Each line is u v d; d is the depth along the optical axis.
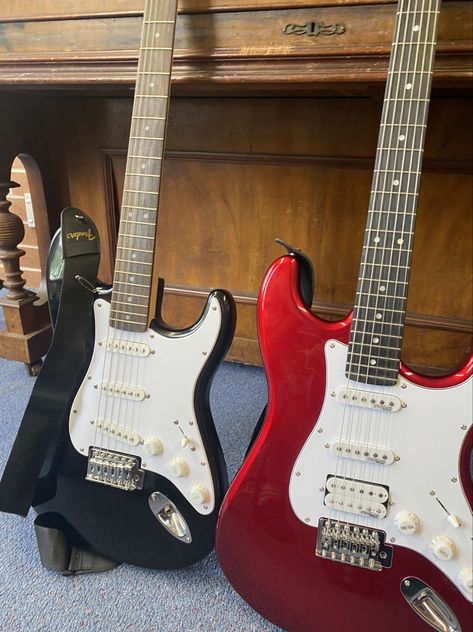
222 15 0.65
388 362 0.58
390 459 0.58
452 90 0.94
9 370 1.37
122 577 0.78
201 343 0.66
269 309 0.60
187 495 0.71
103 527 0.77
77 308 0.71
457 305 1.16
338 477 0.61
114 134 1.22
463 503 0.57
